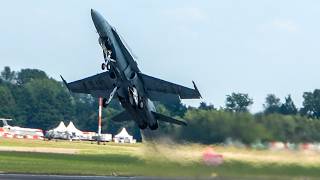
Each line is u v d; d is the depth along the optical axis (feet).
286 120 513.04
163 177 510.58
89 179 556.92
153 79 574.56
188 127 537.65
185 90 573.33
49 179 538.88
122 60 558.56
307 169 491.31
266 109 533.14
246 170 498.69
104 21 544.62
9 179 517.55
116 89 563.89
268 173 495.00
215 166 508.12
